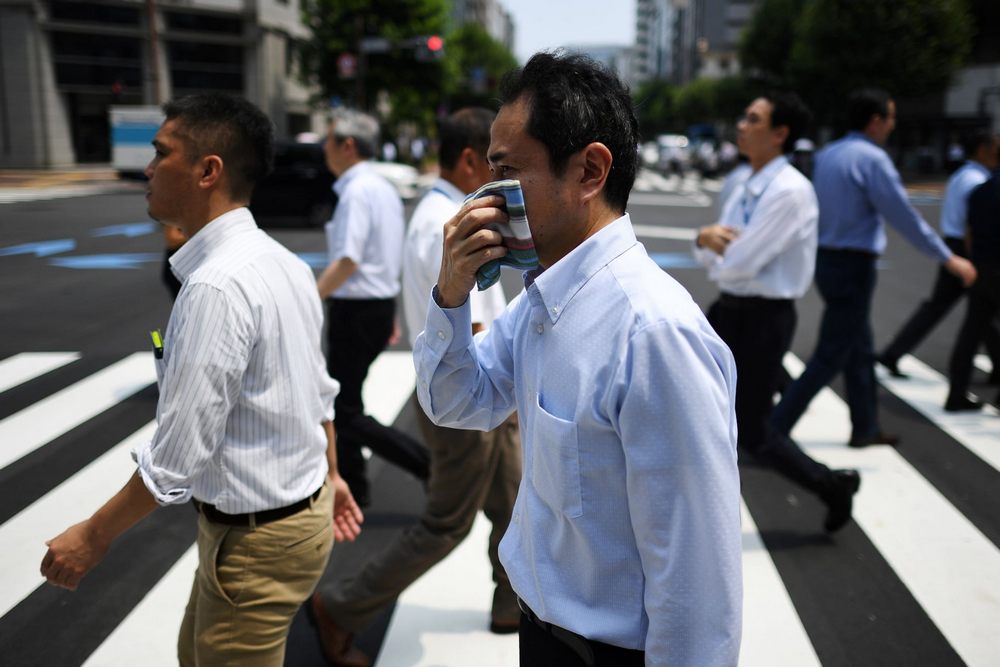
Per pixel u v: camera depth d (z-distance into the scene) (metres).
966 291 5.61
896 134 39.72
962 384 5.45
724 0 91.25
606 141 1.33
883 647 2.90
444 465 2.63
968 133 6.12
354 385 3.92
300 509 1.96
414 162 38.25
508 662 2.81
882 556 3.56
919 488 4.27
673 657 1.26
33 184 25.28
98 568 3.46
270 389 1.86
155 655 2.85
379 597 2.68
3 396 5.79
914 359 6.94
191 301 1.76
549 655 1.43
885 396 5.86
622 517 1.32
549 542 1.41
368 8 31.84
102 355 6.88
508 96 1.37
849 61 30.80
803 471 3.54
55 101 30.38
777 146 3.62
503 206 1.32
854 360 4.75
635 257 1.34
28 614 3.10
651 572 1.27
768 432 3.54
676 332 1.24
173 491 1.71
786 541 3.71
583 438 1.31
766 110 3.59
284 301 1.90
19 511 3.99
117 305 8.83
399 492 4.28
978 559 3.53
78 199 20.89
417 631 3.00
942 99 35.72
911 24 30.11
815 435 5.07
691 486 1.23
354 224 3.78
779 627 3.02
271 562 1.92
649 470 1.24
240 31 33.44
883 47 30.45
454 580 3.38
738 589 1.27
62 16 29.70
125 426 5.20
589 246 1.33
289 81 36.97
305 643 2.93
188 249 1.95
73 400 5.70
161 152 1.94
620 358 1.27
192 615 2.09
